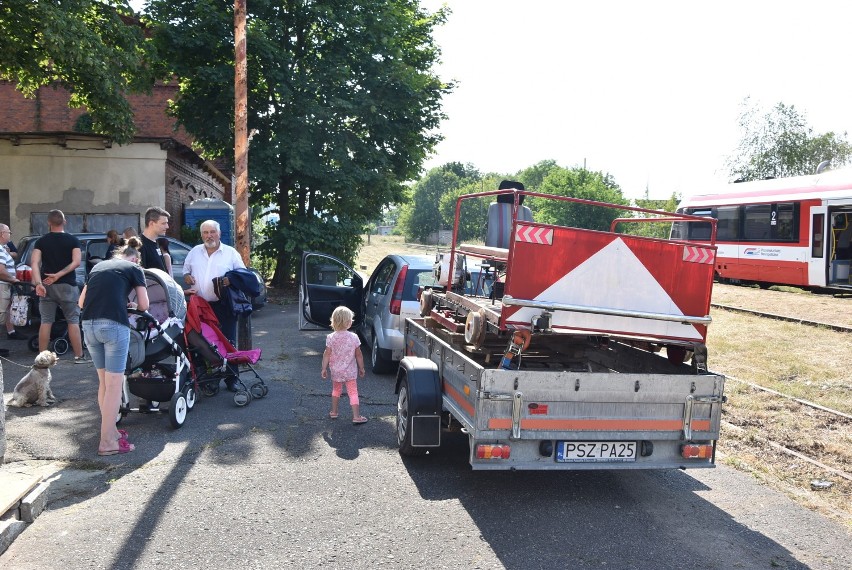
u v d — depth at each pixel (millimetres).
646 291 4973
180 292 6910
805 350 10898
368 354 10391
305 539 4195
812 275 19516
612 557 4098
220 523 4387
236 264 8094
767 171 43062
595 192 57219
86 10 14422
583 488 5297
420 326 6871
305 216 20172
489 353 6039
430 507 4773
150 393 6348
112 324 5555
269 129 19391
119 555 3916
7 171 17547
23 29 14023
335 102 18312
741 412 7562
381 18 19750
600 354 6488
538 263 4773
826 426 7066
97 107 15594
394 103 19719
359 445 6098
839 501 5180
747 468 5871
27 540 4082
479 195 5930
